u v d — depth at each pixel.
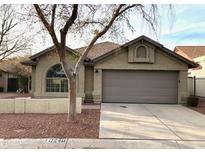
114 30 12.34
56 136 8.40
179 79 18.69
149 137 8.45
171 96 18.91
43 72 19.17
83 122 10.67
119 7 10.83
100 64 18.66
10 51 23.31
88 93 18.92
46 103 13.67
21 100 13.66
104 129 9.50
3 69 32.25
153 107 16.56
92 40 11.11
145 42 18.42
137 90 18.94
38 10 10.03
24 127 9.66
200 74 22.91
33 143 7.67
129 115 12.98
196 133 9.11
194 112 14.54
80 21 11.82
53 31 10.30
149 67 18.62
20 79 32.44
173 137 8.50
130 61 18.42
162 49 18.38
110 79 18.98
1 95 26.64
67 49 18.19
